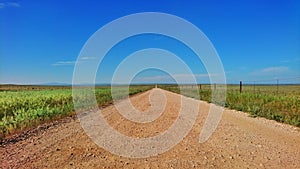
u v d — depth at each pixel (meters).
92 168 7.20
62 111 18.09
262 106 19.73
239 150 8.80
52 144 9.77
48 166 7.36
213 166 7.28
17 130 12.44
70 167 7.27
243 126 13.12
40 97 25.28
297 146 9.30
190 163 7.53
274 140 10.16
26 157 8.20
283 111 17.59
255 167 7.22
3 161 7.84
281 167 7.23
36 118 15.27
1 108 18.23
